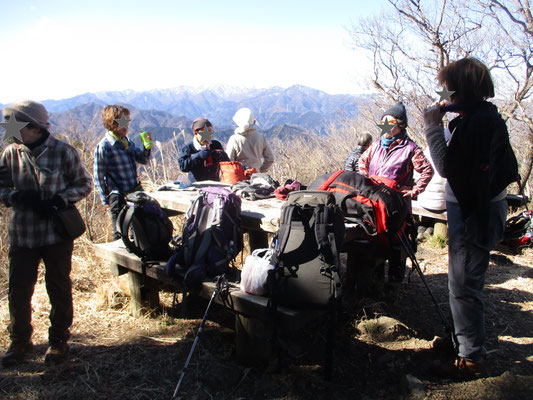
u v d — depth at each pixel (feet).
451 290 8.88
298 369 9.40
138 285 11.98
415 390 8.55
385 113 12.64
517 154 33.94
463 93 8.24
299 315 8.46
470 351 8.80
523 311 12.39
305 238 8.82
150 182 22.26
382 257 12.14
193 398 8.66
